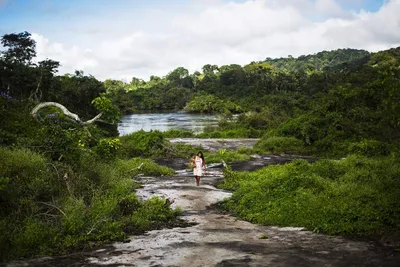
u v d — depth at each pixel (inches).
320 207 350.3
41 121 651.5
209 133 1854.1
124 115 3747.5
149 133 1146.7
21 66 1470.2
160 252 261.3
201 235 311.9
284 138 1201.4
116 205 383.6
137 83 6397.6
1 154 404.2
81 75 1813.5
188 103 4205.2
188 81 5521.7
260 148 1190.9
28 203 334.3
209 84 5182.1
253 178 579.5
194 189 559.5
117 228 318.0
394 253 240.8
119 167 661.9
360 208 327.0
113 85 5743.1
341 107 1200.2
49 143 485.1
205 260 240.8
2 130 513.0
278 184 452.1
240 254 251.9
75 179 428.1
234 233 318.0
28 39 1675.7
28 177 378.6
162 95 4798.2
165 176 719.1
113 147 668.1
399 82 389.7
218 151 1147.3
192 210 439.8
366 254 241.4
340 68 4648.1
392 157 654.5
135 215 367.2
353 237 284.2
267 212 383.6
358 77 2186.3
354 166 554.9
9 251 254.1
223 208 450.9
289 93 3511.3
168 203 423.5
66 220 309.4
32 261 243.8
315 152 1106.1
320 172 518.3
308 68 6161.4
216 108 3715.6
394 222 293.7
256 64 6033.5
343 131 1106.7
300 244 271.9
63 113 713.6
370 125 1089.4
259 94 3907.5
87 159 541.6
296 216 348.5
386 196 355.9
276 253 251.4
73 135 514.9
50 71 1603.1
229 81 5187.0
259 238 295.6
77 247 276.8
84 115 1616.6
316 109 1257.4
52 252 263.0
